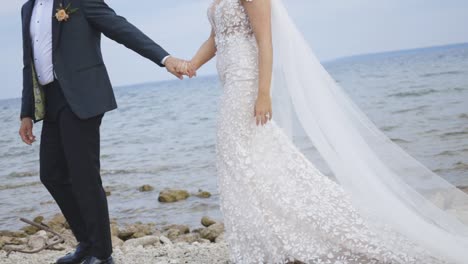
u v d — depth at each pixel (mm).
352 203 3729
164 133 21875
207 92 50281
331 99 3854
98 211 4027
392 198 3697
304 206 3748
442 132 13203
